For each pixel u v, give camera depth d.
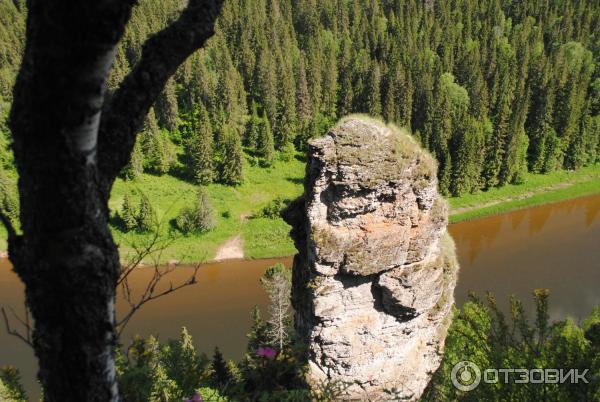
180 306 51.62
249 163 82.56
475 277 55.78
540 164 81.38
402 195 19.08
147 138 75.81
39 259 4.91
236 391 10.38
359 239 19.14
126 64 83.94
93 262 5.04
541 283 53.44
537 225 68.19
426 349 22.12
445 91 82.69
